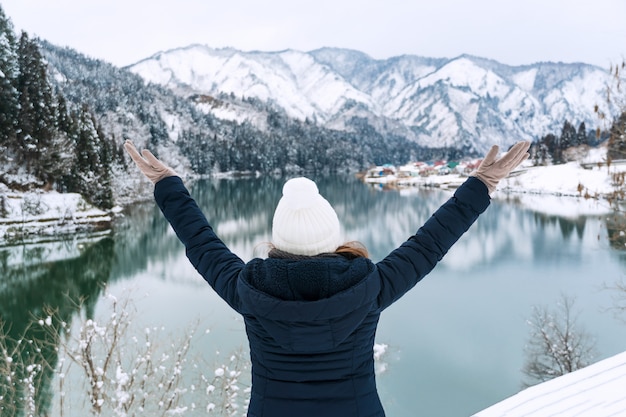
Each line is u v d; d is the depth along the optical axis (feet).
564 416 10.02
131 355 28.48
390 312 78.18
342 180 396.57
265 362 4.58
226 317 67.92
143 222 165.48
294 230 4.50
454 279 97.76
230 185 344.28
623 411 9.87
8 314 73.05
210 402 27.53
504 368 58.18
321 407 4.42
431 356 61.05
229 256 5.15
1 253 115.34
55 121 173.68
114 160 206.80
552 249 119.96
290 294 4.23
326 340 4.33
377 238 147.02
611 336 66.03
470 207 4.98
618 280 90.84
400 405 50.24
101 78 501.97
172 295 83.25
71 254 117.08
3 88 158.81
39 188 158.61
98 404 22.81
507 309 78.54
